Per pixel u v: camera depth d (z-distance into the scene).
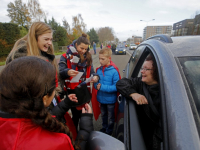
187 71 0.90
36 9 18.38
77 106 1.61
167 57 1.00
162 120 0.76
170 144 0.65
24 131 0.53
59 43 22.98
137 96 1.23
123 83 1.43
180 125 0.68
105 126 2.19
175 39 1.29
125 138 1.01
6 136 0.52
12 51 1.14
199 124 0.69
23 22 23.67
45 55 1.34
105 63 1.89
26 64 0.54
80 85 1.63
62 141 0.58
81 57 1.70
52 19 22.83
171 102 0.77
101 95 1.99
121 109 1.42
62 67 1.70
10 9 23.47
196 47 1.07
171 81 0.85
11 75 0.51
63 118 1.37
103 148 0.77
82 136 1.01
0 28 11.09
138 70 1.81
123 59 12.03
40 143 0.53
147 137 1.12
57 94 1.46
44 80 0.55
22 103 0.51
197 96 0.79
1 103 0.53
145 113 1.22
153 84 1.19
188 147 0.61
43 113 0.55
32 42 1.18
